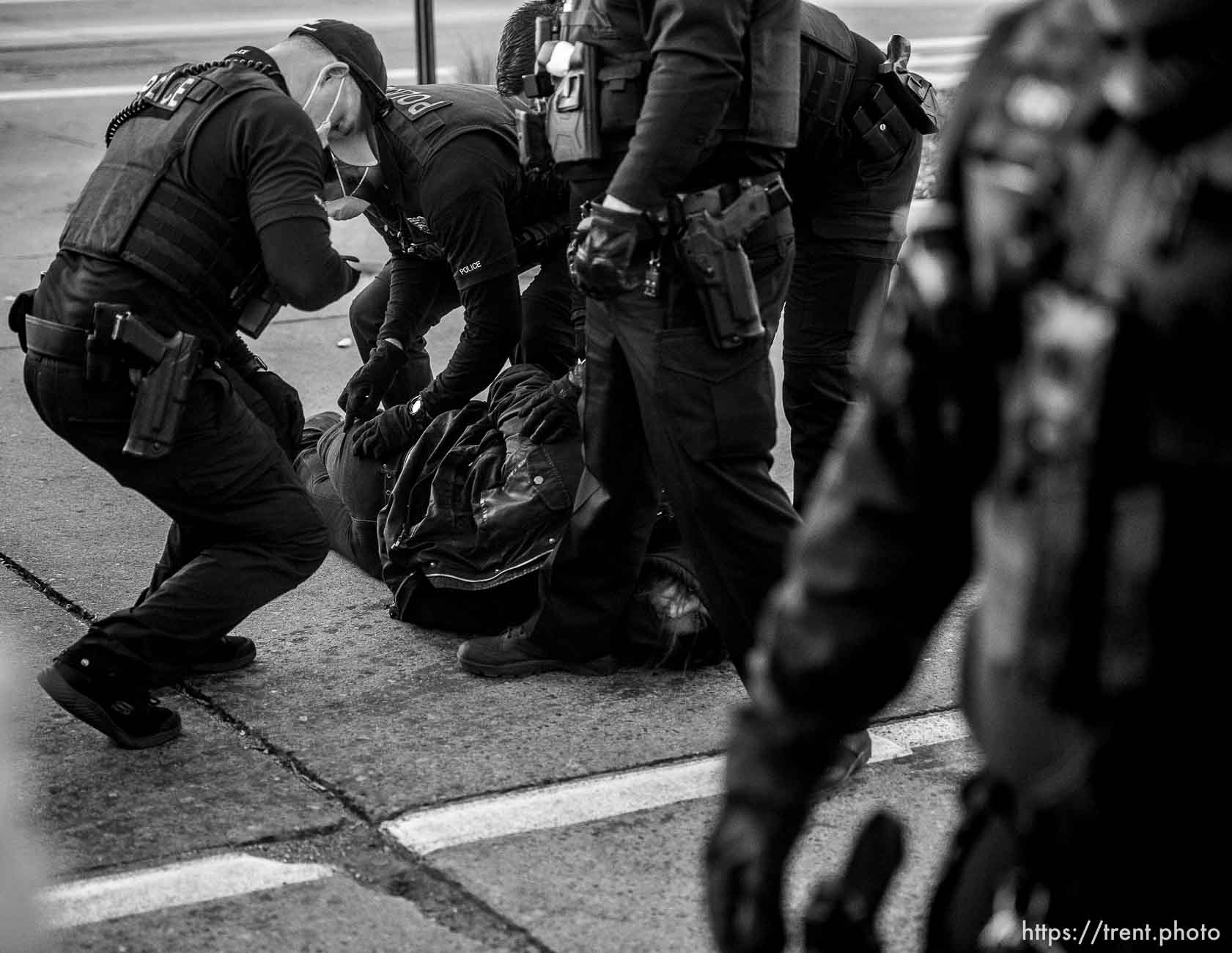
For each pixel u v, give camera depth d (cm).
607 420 395
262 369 461
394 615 477
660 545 459
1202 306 126
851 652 157
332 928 314
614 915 319
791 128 368
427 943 309
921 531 155
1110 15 131
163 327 374
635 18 366
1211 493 129
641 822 356
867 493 156
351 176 444
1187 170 127
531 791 371
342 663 446
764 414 369
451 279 534
